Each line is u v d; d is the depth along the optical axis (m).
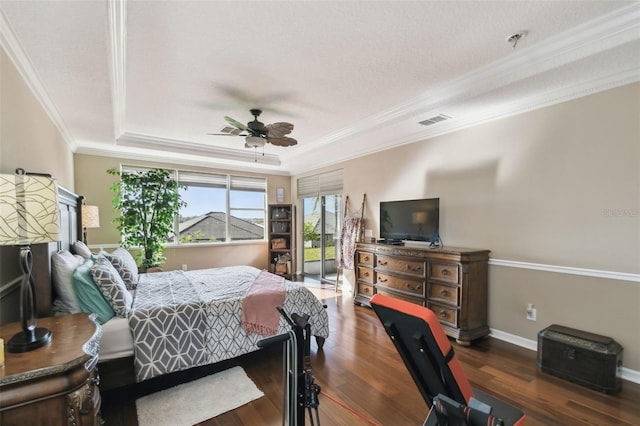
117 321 2.11
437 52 2.30
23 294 1.34
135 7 1.74
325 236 6.04
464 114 3.25
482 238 3.30
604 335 2.45
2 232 1.29
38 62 1.98
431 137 3.83
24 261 1.35
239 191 6.34
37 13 1.46
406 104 3.30
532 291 2.90
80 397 1.18
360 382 2.32
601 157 2.46
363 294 4.29
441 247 3.51
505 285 3.10
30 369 1.08
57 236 1.45
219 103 3.25
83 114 3.05
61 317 1.72
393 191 4.40
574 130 2.60
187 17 1.85
